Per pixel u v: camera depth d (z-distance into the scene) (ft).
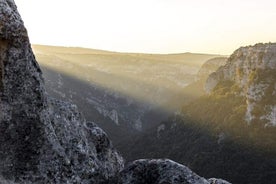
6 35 36.58
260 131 407.44
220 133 437.99
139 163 43.93
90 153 44.70
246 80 485.97
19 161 36.68
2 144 36.35
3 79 36.76
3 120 36.63
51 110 42.93
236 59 549.95
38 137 37.99
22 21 38.29
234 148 402.31
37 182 36.73
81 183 41.34
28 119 37.73
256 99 433.48
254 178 350.64
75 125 45.09
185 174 41.09
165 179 40.65
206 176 378.94
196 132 483.10
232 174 365.81
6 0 37.96
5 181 35.19
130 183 42.37
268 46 462.60
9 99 37.04
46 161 37.93
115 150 53.88
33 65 39.04
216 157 402.52
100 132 51.75
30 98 38.06
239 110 455.63
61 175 38.60
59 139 42.29
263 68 451.53
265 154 375.86
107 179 44.80
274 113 409.69
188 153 447.83
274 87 428.15
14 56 37.27
